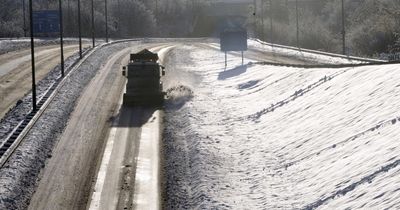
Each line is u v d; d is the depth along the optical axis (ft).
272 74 168.66
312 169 75.82
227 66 226.17
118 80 188.03
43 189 78.43
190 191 77.56
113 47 323.37
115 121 123.75
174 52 301.63
